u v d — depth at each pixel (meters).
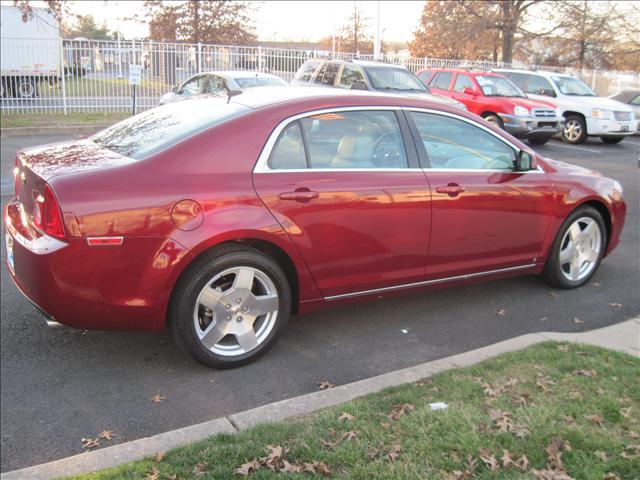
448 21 32.03
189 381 3.96
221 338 4.00
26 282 3.71
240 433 3.09
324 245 4.18
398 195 4.39
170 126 4.22
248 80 14.54
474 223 4.78
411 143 4.58
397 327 4.79
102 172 3.68
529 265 5.25
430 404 3.31
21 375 4.02
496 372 3.68
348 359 4.27
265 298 4.08
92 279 3.59
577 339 4.26
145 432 3.44
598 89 20.05
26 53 19.73
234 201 3.84
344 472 2.74
